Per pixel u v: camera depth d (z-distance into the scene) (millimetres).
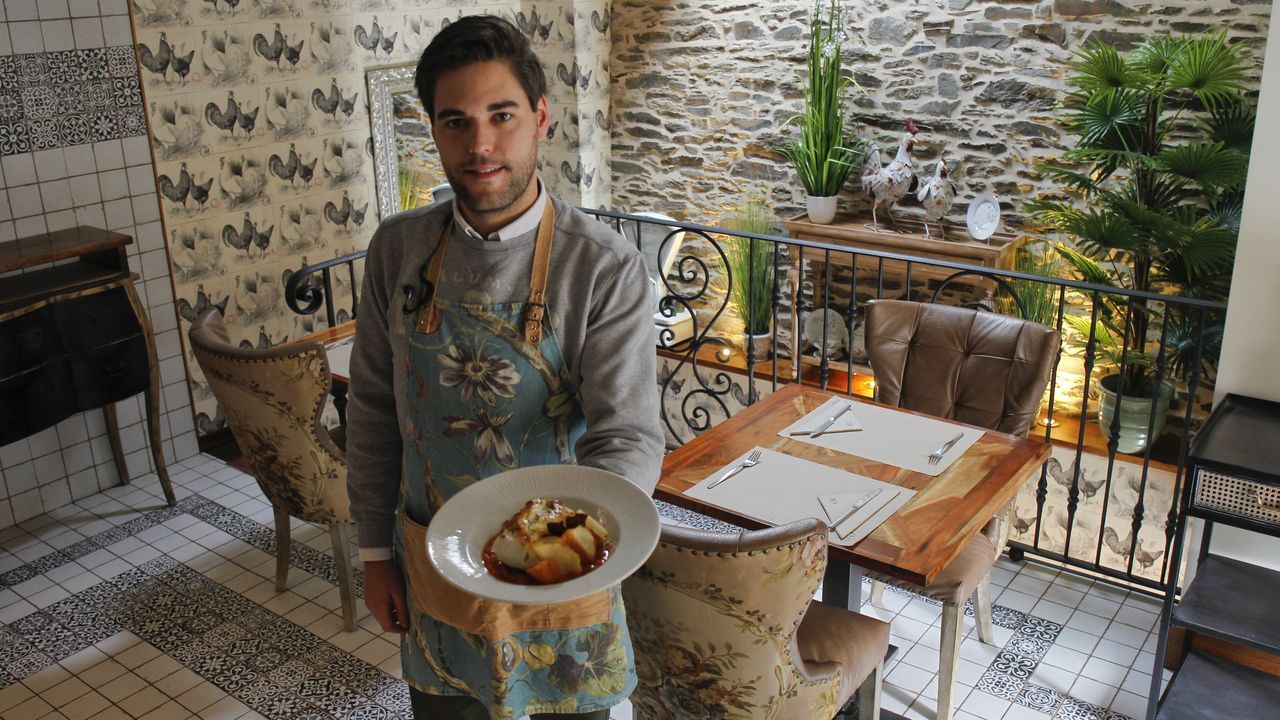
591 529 1231
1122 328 4988
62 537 3662
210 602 3191
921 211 5777
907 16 5492
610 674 1523
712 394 4090
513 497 1332
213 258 4602
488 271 1391
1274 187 2434
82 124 3879
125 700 2738
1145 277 4781
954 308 2885
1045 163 5309
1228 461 2223
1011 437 2449
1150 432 3051
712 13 6062
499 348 1402
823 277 6215
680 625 1769
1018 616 3094
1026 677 2805
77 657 2934
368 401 1611
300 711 2680
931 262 3135
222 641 2990
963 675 2816
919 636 2980
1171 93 4805
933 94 5539
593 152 6547
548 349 1398
